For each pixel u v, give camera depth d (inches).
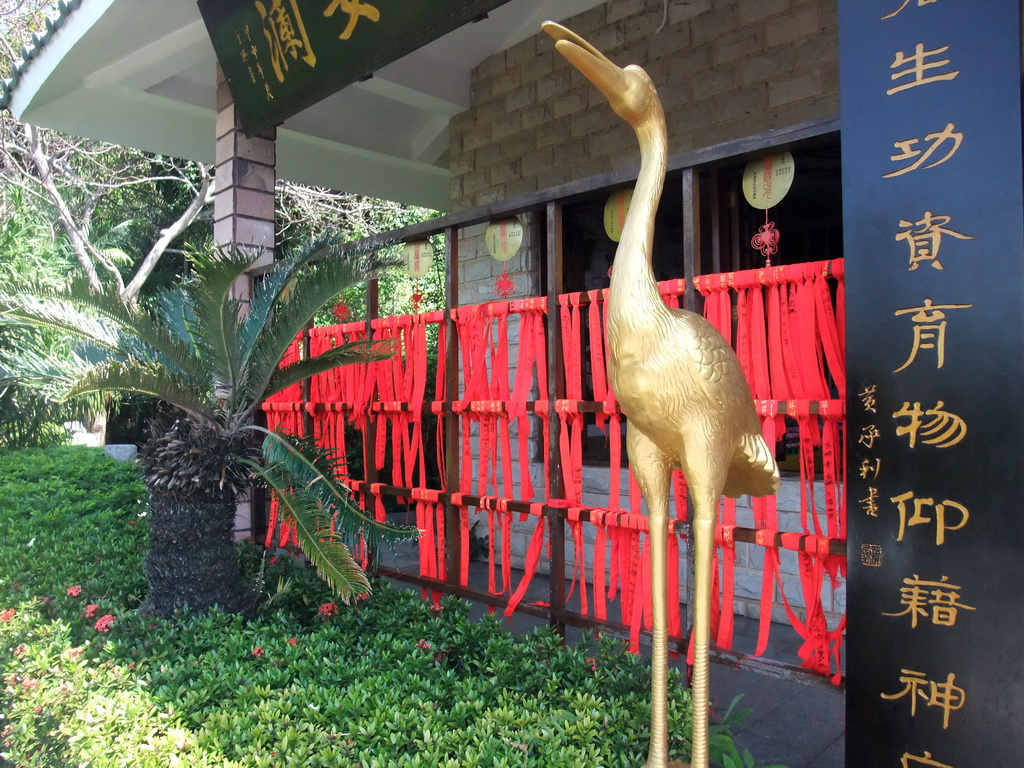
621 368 74.4
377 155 285.6
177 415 162.7
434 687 105.3
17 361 140.6
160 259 565.0
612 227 128.4
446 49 233.1
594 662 113.3
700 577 72.0
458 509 147.4
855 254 82.5
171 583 146.6
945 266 76.7
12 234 347.6
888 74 80.6
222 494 147.6
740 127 185.0
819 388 101.0
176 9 202.8
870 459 81.0
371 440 167.8
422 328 154.8
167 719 98.3
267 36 184.2
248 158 212.4
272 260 214.1
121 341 148.7
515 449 220.5
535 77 228.4
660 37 199.6
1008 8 73.9
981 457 74.3
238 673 111.3
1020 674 71.8
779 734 120.2
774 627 168.7
